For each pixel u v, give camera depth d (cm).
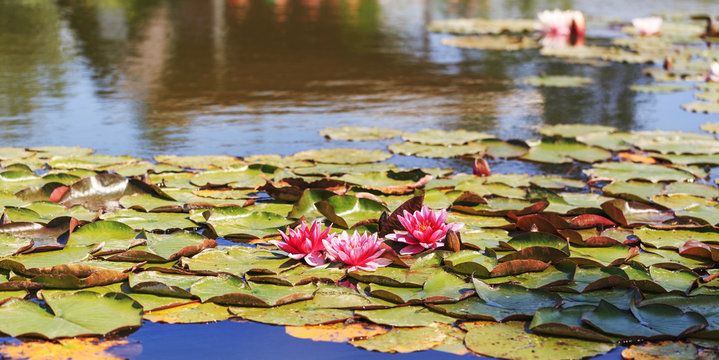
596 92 622
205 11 1178
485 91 618
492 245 272
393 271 247
